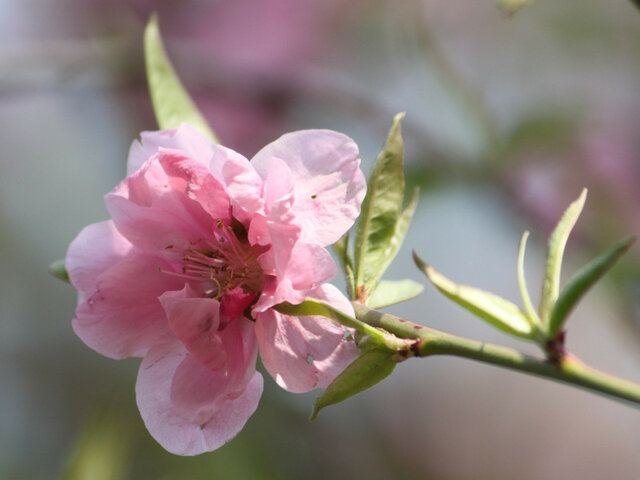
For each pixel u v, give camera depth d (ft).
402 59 1.41
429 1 1.45
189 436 1.03
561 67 1.44
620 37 1.43
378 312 1.01
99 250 1.04
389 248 1.04
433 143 1.33
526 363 0.98
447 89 1.34
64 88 1.43
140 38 1.44
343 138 1.02
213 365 1.01
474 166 1.32
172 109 1.08
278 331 1.02
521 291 1.00
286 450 1.32
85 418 1.45
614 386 0.97
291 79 1.48
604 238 1.31
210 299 1.01
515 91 1.46
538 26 1.45
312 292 1.01
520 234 1.35
